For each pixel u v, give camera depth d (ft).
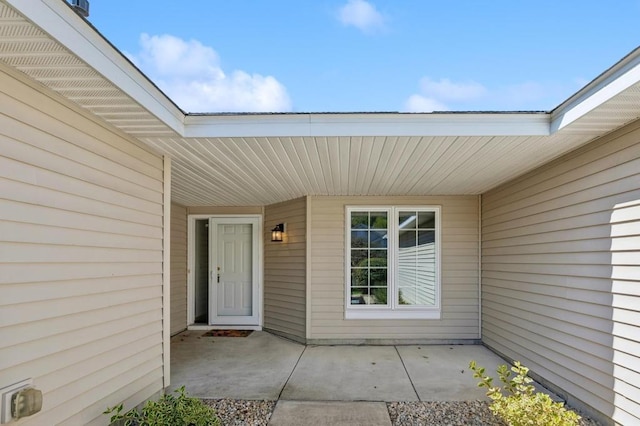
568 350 11.16
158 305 11.01
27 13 4.82
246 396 11.93
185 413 8.66
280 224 20.83
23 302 6.44
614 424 9.23
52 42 5.44
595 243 10.01
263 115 9.50
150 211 10.69
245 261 22.68
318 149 10.77
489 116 9.45
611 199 9.44
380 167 12.99
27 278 6.55
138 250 10.06
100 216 8.54
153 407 8.74
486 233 17.89
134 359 9.77
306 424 10.01
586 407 10.28
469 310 18.51
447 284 18.60
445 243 18.72
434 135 9.53
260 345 18.51
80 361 7.79
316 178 14.80
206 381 13.34
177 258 21.67
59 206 7.32
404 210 18.98
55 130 7.22
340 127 9.55
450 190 17.54
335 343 18.54
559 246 11.69
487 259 17.72
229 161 12.09
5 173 6.18
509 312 15.26
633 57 6.74
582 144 10.34
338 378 13.57
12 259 6.26
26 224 6.56
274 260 21.36
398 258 18.85
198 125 9.62
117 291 9.12
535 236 13.19
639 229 8.57
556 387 11.75
